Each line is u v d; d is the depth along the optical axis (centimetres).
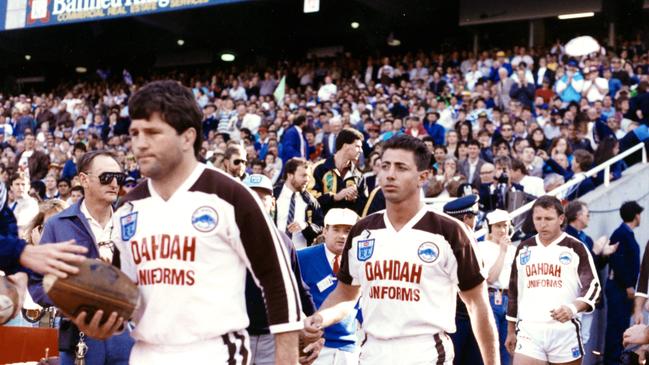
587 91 2128
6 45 3588
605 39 3050
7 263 390
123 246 401
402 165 544
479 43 3192
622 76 2220
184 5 2786
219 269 388
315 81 3078
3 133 2808
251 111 2352
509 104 2089
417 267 545
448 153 1647
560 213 898
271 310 399
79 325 380
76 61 3850
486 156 1588
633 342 611
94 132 2711
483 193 1308
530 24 3053
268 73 3081
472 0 3108
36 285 591
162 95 380
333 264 746
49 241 627
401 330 545
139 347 395
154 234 387
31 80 4159
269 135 1847
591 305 868
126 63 3847
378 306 554
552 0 2988
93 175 637
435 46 3388
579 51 2247
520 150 1577
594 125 1695
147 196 395
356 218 747
